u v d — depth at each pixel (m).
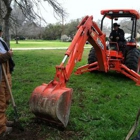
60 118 4.20
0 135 4.08
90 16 6.29
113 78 8.73
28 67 11.24
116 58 8.46
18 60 14.15
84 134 4.36
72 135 4.30
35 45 36.72
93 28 6.81
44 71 10.08
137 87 7.64
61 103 4.19
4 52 4.07
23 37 61.75
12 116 5.02
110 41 9.05
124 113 5.30
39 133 4.30
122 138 4.24
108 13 8.96
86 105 5.77
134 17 8.91
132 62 8.62
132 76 8.22
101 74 9.28
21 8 18.09
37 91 4.42
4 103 4.07
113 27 9.38
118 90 7.16
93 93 6.79
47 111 4.19
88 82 8.07
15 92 6.62
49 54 18.88
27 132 4.31
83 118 5.02
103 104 5.92
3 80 4.05
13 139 4.05
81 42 5.60
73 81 8.13
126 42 8.93
